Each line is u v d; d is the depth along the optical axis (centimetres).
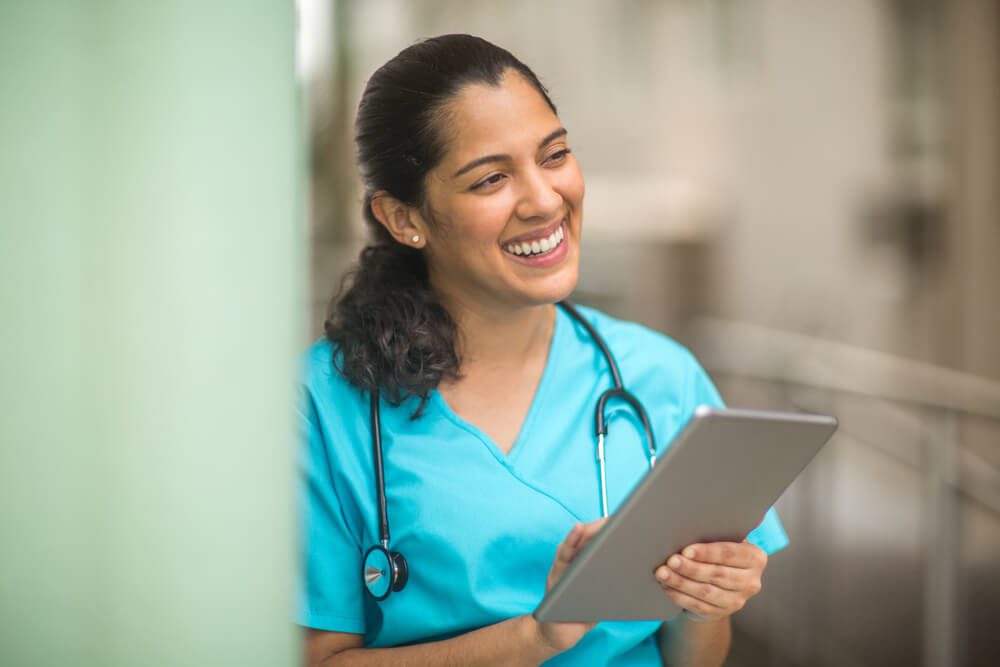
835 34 565
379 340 124
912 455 362
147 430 73
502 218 118
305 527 125
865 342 530
